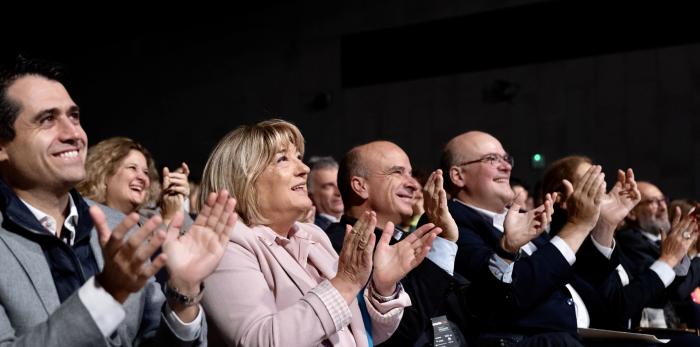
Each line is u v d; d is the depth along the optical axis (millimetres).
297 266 1856
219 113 8844
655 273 3104
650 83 7188
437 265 2213
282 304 1764
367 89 8266
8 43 8484
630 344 2506
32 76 1539
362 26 8336
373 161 2707
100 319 1260
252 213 1896
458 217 2682
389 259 1894
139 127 9156
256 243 1797
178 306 1416
